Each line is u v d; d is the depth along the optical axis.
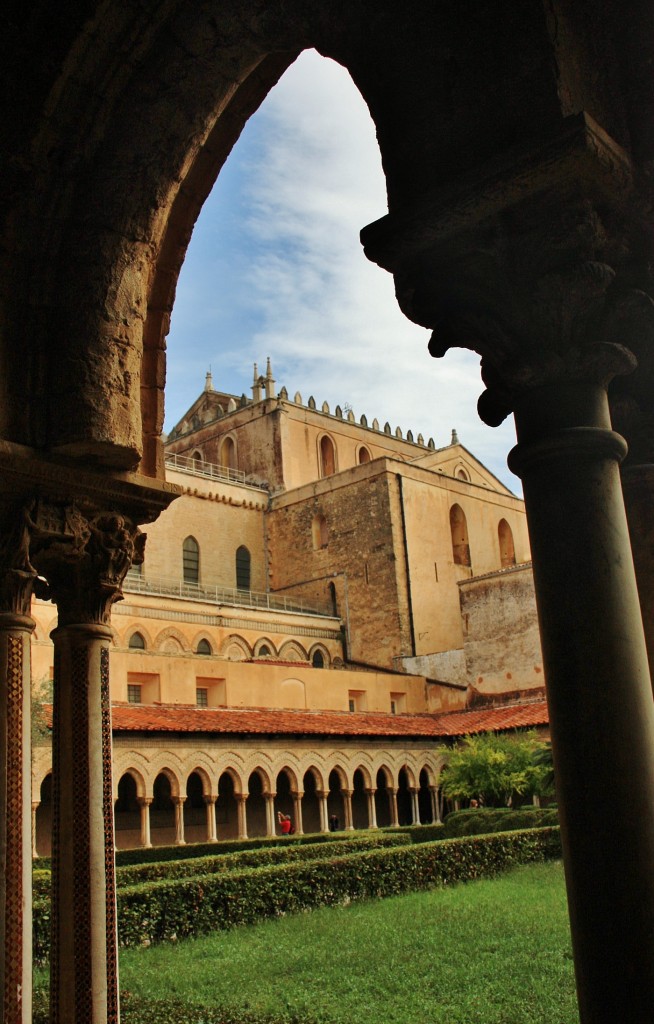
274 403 64.38
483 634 48.47
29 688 6.95
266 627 51.97
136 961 13.55
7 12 6.42
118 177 6.54
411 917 16.19
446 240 4.16
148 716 30.58
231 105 7.57
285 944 14.43
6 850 6.59
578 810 3.65
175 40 6.14
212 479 59.47
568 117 3.72
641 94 4.27
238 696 39.16
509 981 10.95
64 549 6.82
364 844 24.59
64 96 6.29
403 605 55.00
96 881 6.56
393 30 4.33
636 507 5.04
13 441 6.54
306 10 4.88
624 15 4.34
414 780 38.78
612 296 4.11
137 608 45.66
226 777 36.38
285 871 17.97
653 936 3.47
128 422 6.64
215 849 27.59
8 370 6.62
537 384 4.12
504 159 3.88
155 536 55.03
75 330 6.60
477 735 39.06
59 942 6.46
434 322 4.52
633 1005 3.41
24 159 6.44
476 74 4.07
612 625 3.79
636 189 4.09
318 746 35.19
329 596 58.00
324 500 59.44
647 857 3.56
